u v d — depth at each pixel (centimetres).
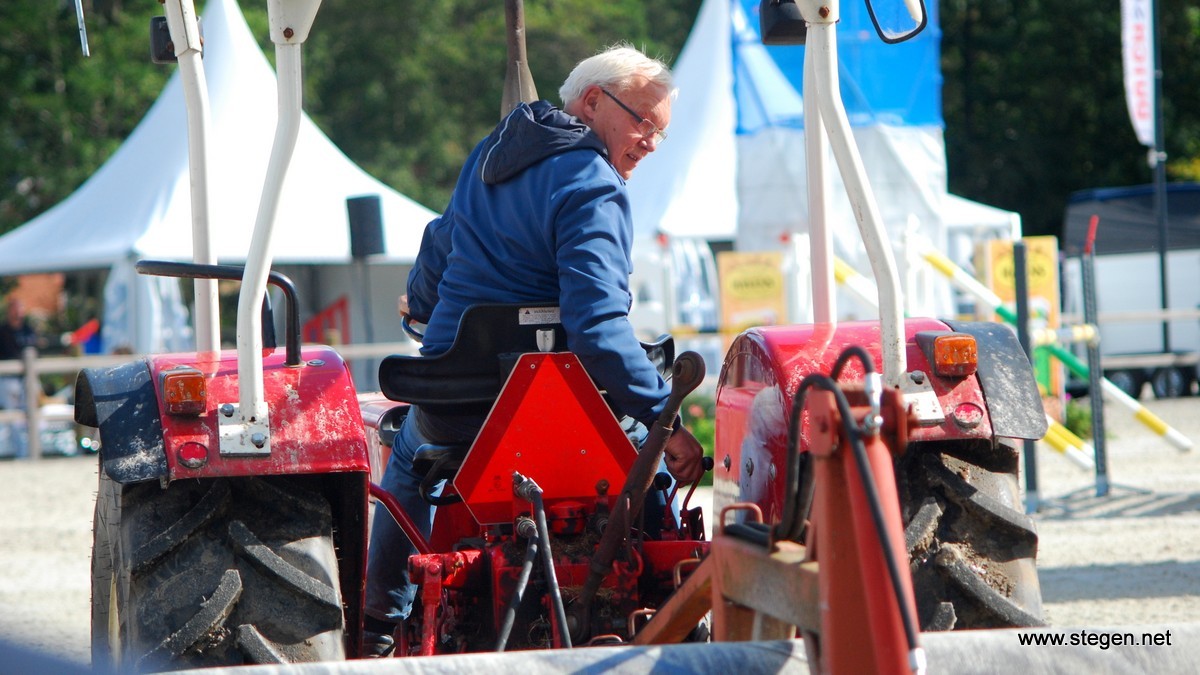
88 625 2127
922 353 1099
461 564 1161
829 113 1020
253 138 5812
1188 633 879
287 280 1096
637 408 1141
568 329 1144
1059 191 13562
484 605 1178
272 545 1053
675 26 14950
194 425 1044
